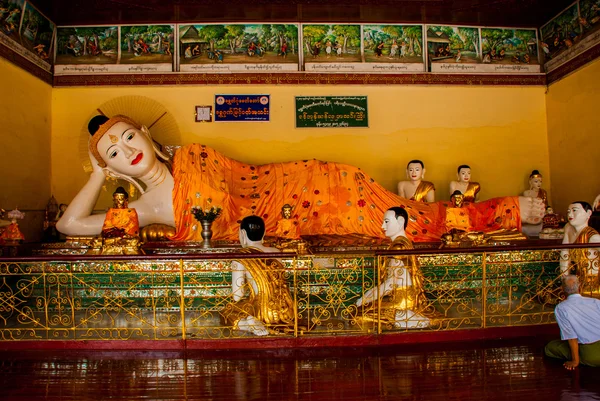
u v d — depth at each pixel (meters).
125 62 8.19
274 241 5.94
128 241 5.57
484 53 8.68
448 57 8.60
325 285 5.52
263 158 8.29
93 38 8.18
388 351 4.27
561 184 8.34
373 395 3.42
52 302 5.53
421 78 8.52
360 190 6.96
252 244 4.79
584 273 5.02
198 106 8.23
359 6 7.95
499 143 8.64
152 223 6.72
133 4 7.66
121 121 6.60
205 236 5.94
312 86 8.40
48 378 3.76
